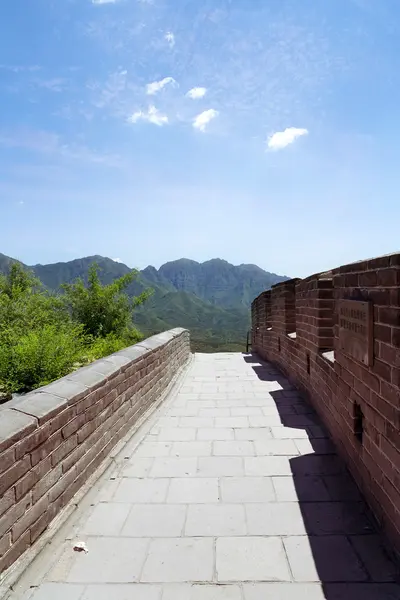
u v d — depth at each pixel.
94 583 2.13
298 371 6.20
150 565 2.27
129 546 2.45
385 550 2.37
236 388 6.72
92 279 12.23
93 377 3.50
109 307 12.10
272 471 3.43
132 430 4.43
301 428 4.46
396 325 2.23
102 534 2.57
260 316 11.06
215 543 2.47
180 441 4.19
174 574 2.20
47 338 6.57
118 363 4.17
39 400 2.69
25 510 2.29
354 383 3.10
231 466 3.55
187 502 2.96
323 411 4.49
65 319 10.60
